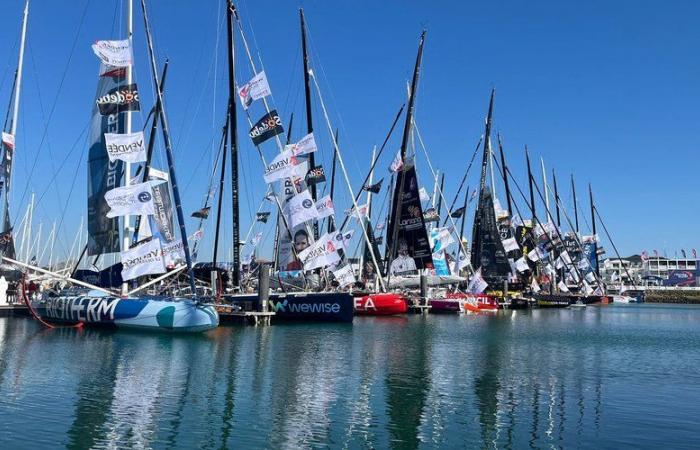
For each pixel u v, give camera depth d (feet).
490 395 53.11
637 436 40.93
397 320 137.49
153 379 56.39
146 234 103.50
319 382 56.90
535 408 48.49
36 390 50.83
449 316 159.43
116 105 92.48
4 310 120.37
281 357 71.41
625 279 482.69
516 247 218.79
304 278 123.54
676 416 46.37
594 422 44.42
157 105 107.86
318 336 95.30
